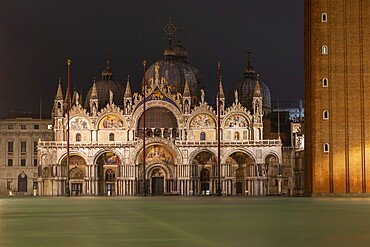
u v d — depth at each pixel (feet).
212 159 639.35
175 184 629.92
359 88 418.92
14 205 290.76
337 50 421.59
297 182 517.96
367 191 416.46
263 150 625.41
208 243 103.65
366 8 420.36
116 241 108.17
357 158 417.49
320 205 269.64
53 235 120.78
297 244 101.14
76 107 652.48
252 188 625.00
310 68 429.38
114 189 653.71
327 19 422.82
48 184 639.35
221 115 640.17
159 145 636.48
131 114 647.15
